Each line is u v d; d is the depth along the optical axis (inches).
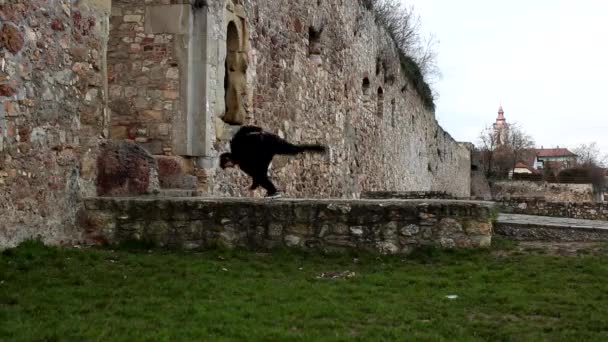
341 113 764.0
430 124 1429.6
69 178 316.5
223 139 445.7
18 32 278.5
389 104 1029.2
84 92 329.4
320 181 686.5
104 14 346.0
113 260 288.0
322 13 685.9
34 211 288.2
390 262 304.0
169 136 421.7
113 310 211.6
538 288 258.4
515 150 2797.7
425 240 315.0
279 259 304.2
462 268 289.4
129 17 427.5
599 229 367.6
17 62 277.7
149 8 425.7
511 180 2177.7
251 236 321.4
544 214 697.6
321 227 318.3
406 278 273.9
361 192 847.7
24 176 281.6
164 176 415.2
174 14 422.9
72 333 185.0
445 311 224.7
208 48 425.1
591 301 240.1
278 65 564.4
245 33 490.9
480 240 315.3
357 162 839.1
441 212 315.6
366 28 879.7
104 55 346.9
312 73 658.8
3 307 209.0
